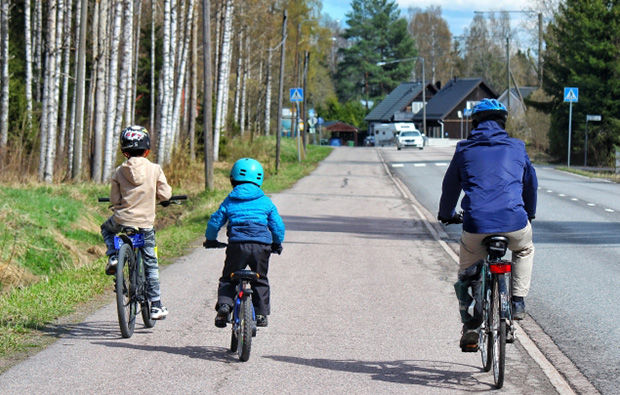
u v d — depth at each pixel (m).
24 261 14.66
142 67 60.50
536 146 66.62
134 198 8.57
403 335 8.55
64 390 6.45
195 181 32.56
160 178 8.77
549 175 40.34
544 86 56.94
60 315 9.32
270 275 12.38
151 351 7.77
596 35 52.50
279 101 42.81
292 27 77.12
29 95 33.50
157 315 8.71
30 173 28.06
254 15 60.12
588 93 52.34
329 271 12.82
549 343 8.29
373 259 14.20
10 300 9.88
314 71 100.69
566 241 16.47
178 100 38.78
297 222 20.17
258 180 7.71
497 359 6.58
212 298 10.46
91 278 11.42
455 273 12.71
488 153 6.77
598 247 15.55
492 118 6.99
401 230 18.80
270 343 8.16
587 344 8.23
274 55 81.06
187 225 18.78
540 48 78.06
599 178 38.28
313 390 6.56
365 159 58.41
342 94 150.75
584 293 10.96
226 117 60.56
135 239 8.50
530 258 6.86
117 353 7.66
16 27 45.62
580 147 53.22
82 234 18.03
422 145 78.75
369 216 22.00
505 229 6.50
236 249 7.44
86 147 32.84
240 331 7.31
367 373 7.09
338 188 32.25
